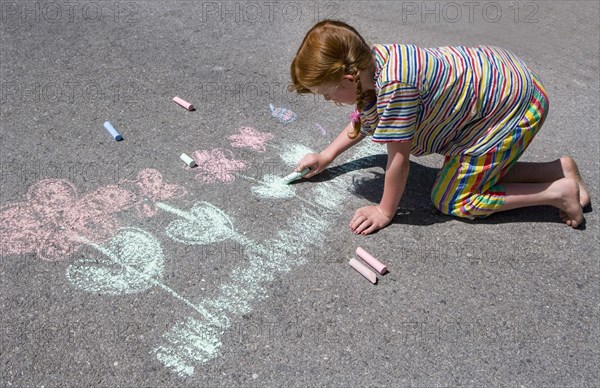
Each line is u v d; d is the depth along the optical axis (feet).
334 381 7.49
